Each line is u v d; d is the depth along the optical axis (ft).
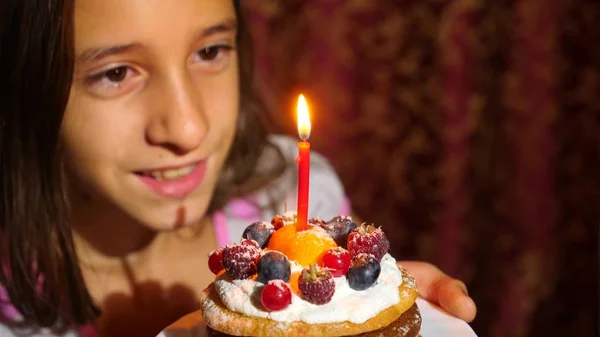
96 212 2.61
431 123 4.36
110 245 2.66
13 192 2.42
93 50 2.12
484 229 4.47
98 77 2.16
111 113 2.19
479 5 4.16
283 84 4.35
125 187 2.28
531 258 4.44
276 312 1.93
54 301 2.51
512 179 4.37
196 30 2.14
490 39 4.19
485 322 4.58
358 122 4.42
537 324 4.49
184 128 2.16
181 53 2.14
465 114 4.31
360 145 4.46
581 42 4.09
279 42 4.31
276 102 3.66
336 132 4.44
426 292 2.32
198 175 2.32
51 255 2.48
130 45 2.10
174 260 2.77
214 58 2.29
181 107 2.16
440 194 4.45
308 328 1.91
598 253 4.34
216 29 2.21
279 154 3.03
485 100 4.28
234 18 2.29
